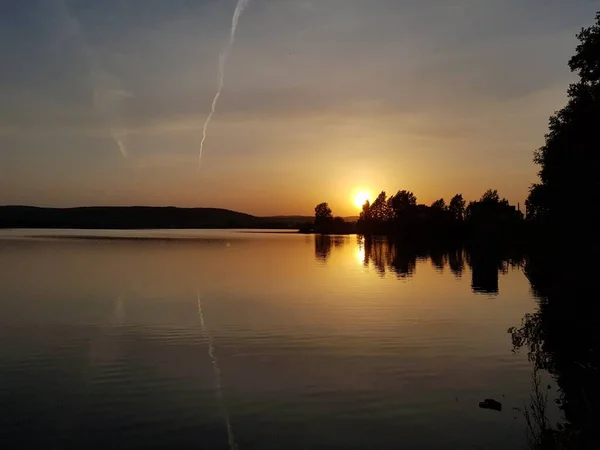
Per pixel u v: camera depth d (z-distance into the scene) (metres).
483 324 29.86
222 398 17.47
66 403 17.00
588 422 13.71
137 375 20.02
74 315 32.25
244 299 39.19
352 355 23.03
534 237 51.25
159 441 14.25
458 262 76.50
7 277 52.72
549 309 34.72
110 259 76.06
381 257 87.88
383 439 14.35
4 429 15.05
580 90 40.69
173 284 48.09
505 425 15.20
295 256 88.12
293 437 14.50
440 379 19.58
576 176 40.25
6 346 24.41
